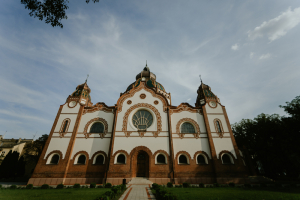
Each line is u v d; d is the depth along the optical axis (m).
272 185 20.41
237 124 36.81
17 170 37.81
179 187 19.48
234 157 24.91
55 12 9.14
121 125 26.89
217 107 29.28
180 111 29.03
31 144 45.47
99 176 23.75
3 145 49.34
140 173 24.56
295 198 11.39
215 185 20.02
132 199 11.97
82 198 11.52
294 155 24.05
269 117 30.47
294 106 25.17
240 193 13.95
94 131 27.45
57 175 23.03
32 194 13.67
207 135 26.73
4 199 11.20
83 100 30.77
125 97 29.66
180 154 25.45
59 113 28.00
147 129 26.59
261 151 28.55
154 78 41.59
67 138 25.84
